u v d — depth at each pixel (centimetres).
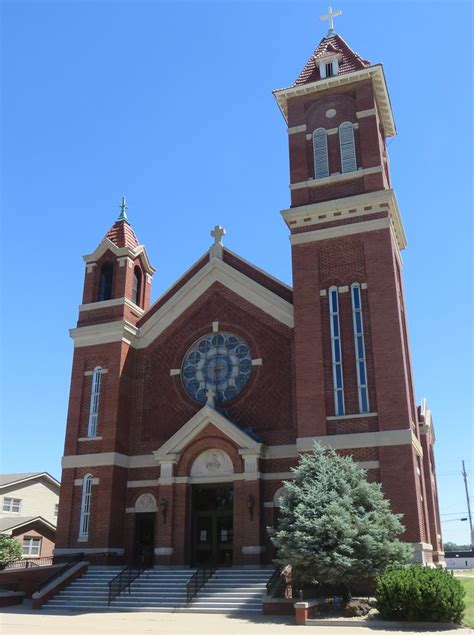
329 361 2831
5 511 5297
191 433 3034
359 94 3266
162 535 2931
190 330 3409
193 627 1936
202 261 3556
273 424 3023
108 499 3075
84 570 2898
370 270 2886
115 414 3238
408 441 2566
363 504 2273
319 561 2047
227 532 2939
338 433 2698
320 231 3033
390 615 1900
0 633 1817
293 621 2002
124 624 2052
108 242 3691
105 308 3534
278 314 3209
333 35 3638
